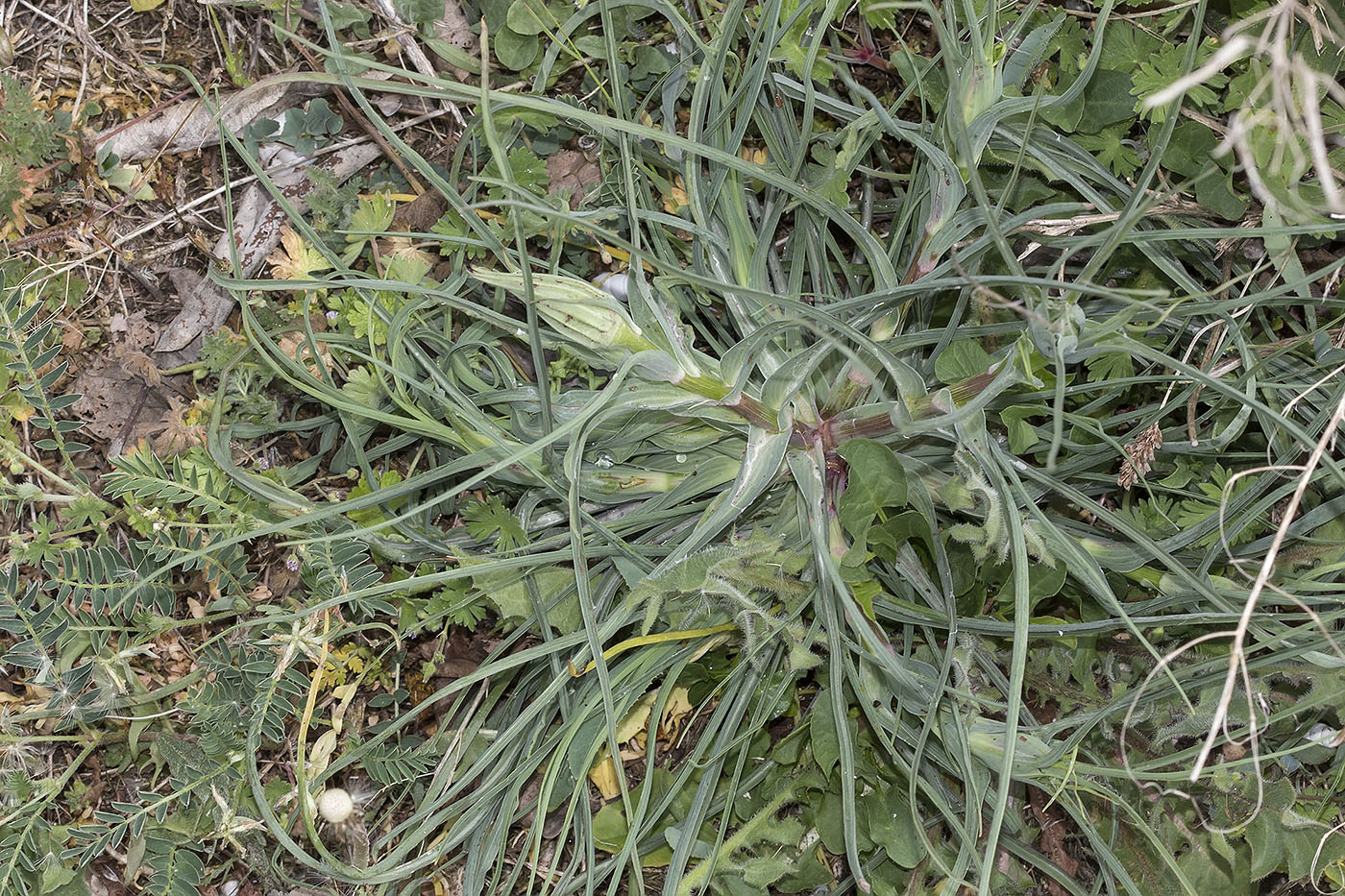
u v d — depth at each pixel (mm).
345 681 535
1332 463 429
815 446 502
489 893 524
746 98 496
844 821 480
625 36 536
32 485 514
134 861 522
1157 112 495
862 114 511
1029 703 533
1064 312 439
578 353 496
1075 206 491
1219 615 468
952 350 488
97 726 533
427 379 530
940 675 481
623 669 513
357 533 478
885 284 489
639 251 448
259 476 513
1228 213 495
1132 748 514
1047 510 533
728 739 509
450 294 493
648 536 535
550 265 507
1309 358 513
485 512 508
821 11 518
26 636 507
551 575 520
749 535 526
